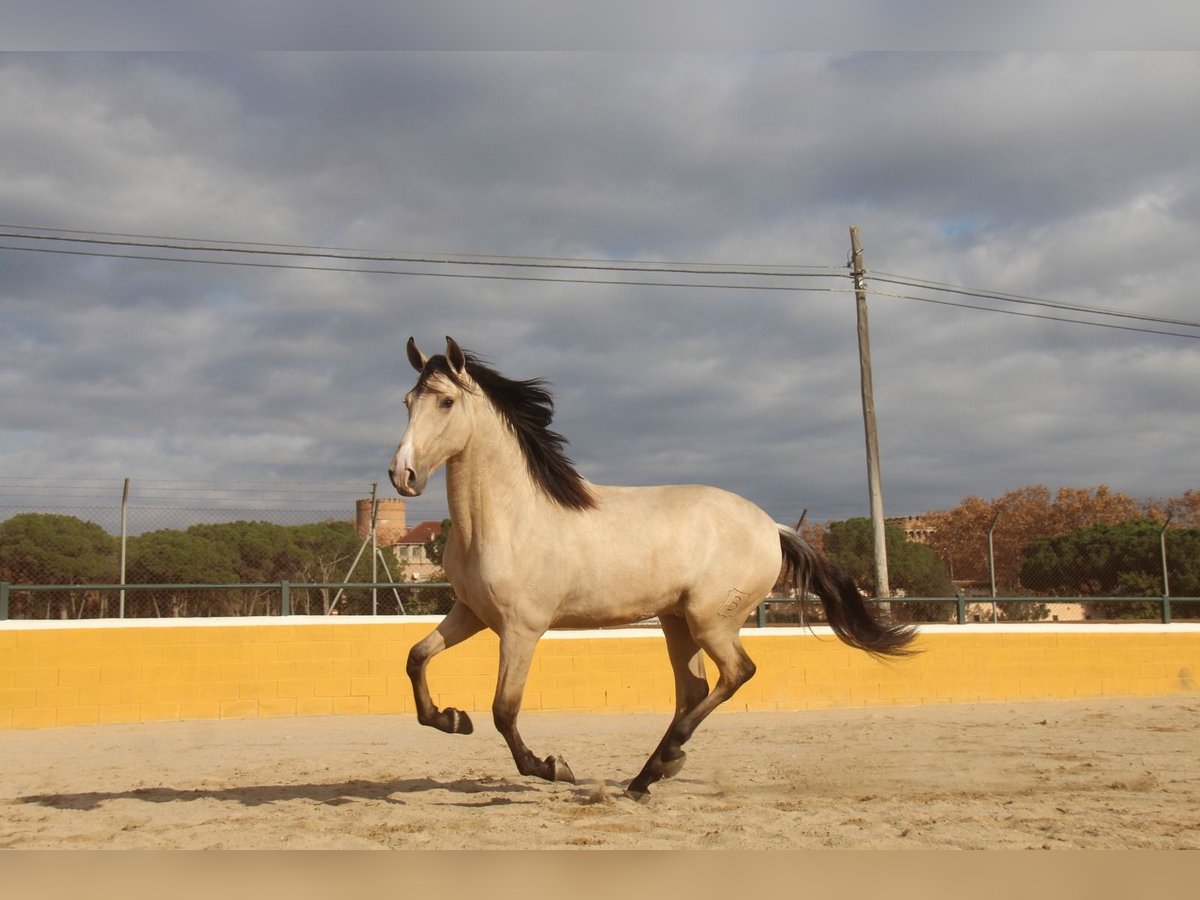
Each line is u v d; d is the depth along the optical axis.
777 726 10.98
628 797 6.35
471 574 6.13
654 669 12.56
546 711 12.30
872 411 18.45
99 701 11.25
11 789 6.98
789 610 13.71
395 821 5.57
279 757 8.60
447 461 6.16
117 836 5.21
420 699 6.20
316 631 11.94
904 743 9.43
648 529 6.41
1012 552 34.97
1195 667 14.47
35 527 16.03
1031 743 9.37
